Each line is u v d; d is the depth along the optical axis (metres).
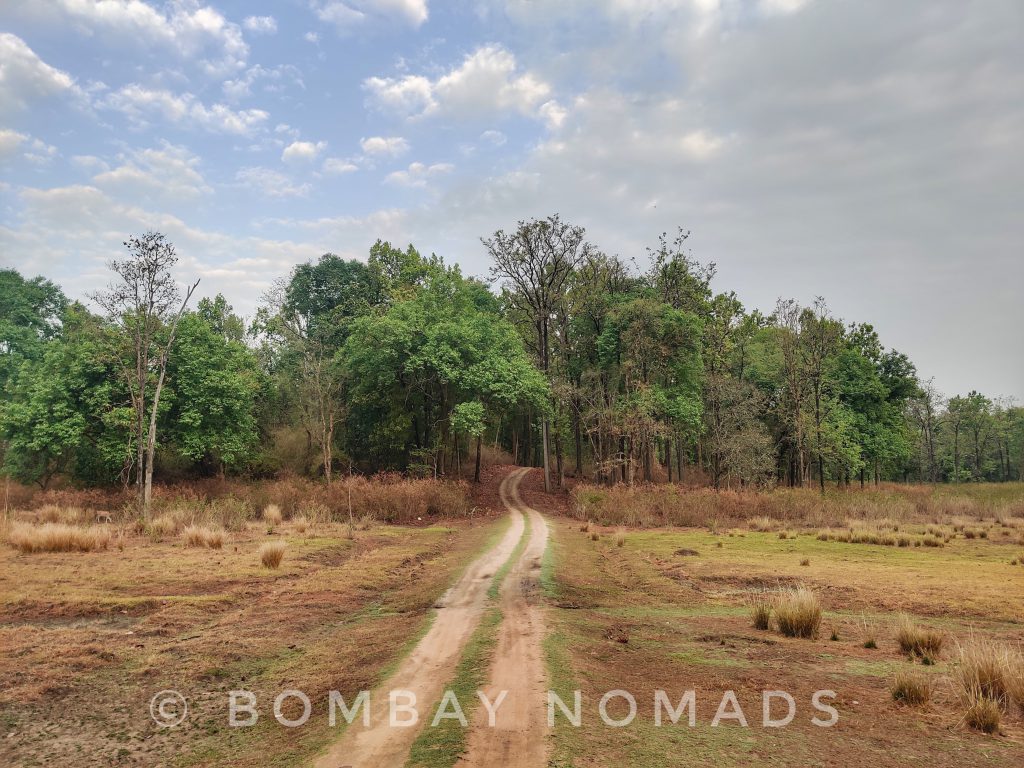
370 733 6.04
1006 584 13.56
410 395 43.44
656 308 41.50
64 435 31.67
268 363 50.78
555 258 46.66
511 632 9.76
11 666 8.11
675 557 18.81
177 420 36.00
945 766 5.06
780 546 20.94
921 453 78.44
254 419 40.47
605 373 45.28
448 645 9.22
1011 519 28.50
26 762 5.78
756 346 49.72
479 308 54.50
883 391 49.81
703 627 10.52
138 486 26.19
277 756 5.76
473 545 21.92
